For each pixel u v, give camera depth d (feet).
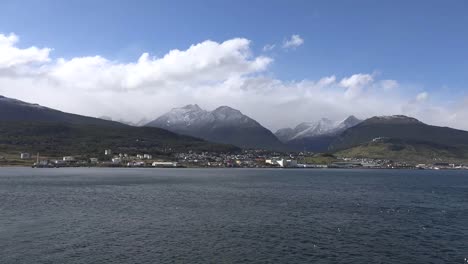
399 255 208.95
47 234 243.19
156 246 219.82
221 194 506.48
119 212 336.49
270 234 254.06
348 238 245.45
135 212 338.13
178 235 247.91
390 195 520.01
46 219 294.25
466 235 257.55
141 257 198.49
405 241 239.30
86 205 376.89
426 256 207.92
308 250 216.33
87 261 190.19
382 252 214.07
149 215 322.96
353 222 301.02
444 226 288.71
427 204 419.95
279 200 441.68
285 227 277.85
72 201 405.39
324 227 279.49
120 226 273.54
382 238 246.47
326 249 218.79
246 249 216.54
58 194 473.67
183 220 301.43
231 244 226.79
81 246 216.33
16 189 529.86
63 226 269.03
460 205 412.98
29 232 248.11
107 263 187.73
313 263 193.57
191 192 530.68
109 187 595.88
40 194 467.52
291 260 197.88
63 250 208.03
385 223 298.56
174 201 421.18
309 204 406.62
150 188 588.91
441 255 209.87
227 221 299.38
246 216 323.37
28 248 210.59
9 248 209.97
